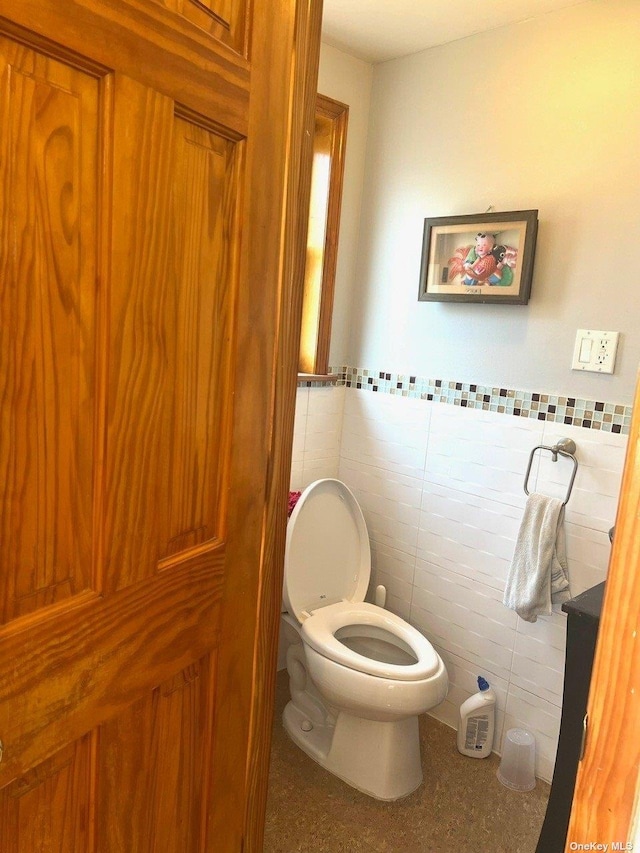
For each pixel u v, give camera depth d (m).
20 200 0.56
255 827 1.10
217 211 0.81
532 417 1.95
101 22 0.60
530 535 1.89
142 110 0.66
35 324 0.59
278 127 0.90
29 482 0.60
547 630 1.95
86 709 0.71
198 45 0.73
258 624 1.02
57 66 0.57
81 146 0.61
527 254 1.89
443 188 2.14
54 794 0.69
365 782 1.88
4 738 0.61
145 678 0.79
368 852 1.68
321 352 2.37
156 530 0.77
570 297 1.86
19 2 0.53
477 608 2.12
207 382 0.84
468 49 2.04
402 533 2.33
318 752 2.00
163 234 0.72
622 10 1.72
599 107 1.77
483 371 2.06
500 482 2.04
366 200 2.38
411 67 2.20
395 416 2.33
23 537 0.61
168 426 0.77
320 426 2.43
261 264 0.90
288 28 0.89
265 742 1.10
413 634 2.02
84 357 0.64
